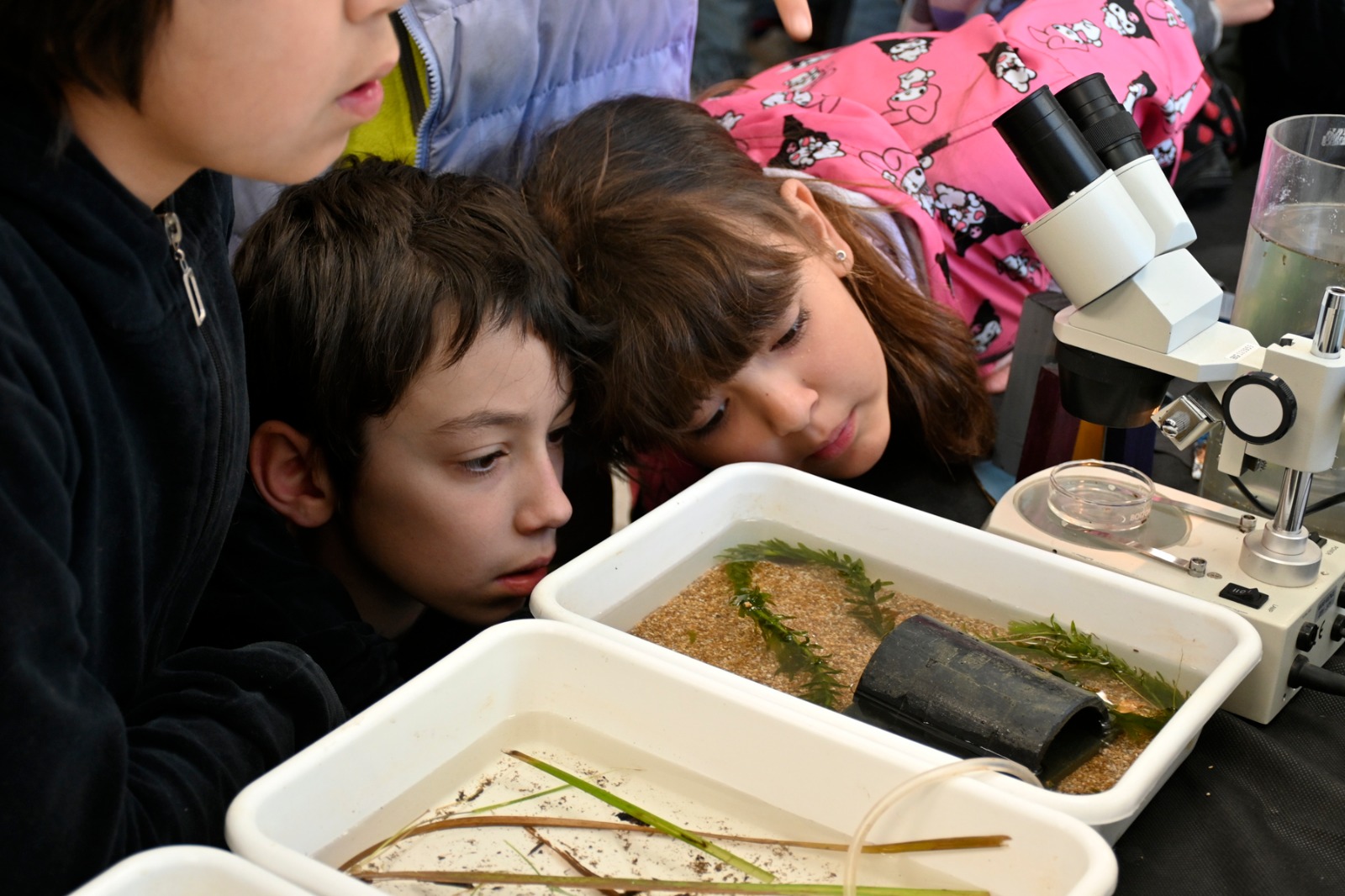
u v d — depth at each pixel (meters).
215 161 0.59
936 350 1.25
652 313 1.02
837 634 0.83
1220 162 1.83
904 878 0.60
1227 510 0.91
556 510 0.97
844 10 2.00
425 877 0.59
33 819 0.55
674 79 1.45
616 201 1.08
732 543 0.94
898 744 0.62
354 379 0.91
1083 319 0.85
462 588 1.01
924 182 1.47
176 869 0.51
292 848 0.58
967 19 1.89
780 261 1.05
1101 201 0.80
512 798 0.65
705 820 0.64
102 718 0.58
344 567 1.11
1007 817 0.58
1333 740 0.79
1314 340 0.75
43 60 0.54
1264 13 1.89
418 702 0.65
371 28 0.59
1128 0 1.72
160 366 0.67
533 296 0.93
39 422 0.55
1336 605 0.84
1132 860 0.70
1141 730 0.73
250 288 0.96
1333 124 1.01
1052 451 1.10
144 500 0.70
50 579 0.54
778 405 1.06
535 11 1.15
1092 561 0.87
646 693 0.68
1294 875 0.68
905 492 1.22
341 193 0.97
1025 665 0.72
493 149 1.23
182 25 0.53
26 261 0.57
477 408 0.92
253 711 0.71
